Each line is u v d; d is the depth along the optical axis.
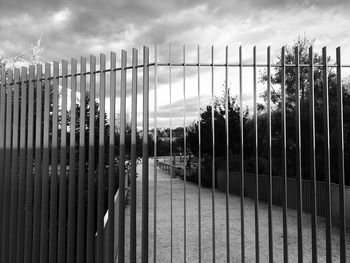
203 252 6.65
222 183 18.03
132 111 3.86
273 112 13.12
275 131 13.31
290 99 12.30
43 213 4.28
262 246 7.11
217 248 6.94
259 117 14.42
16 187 4.55
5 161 4.60
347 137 10.88
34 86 4.71
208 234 8.21
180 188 19.11
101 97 3.99
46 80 4.34
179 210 11.83
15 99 4.58
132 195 3.83
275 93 12.98
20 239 4.43
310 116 3.67
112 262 4.00
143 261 3.75
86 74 4.12
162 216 10.70
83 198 4.07
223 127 17.80
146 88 3.83
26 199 4.41
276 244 7.28
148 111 3.84
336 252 6.66
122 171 3.89
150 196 15.66
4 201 4.57
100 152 3.98
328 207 3.63
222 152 18.23
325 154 3.66
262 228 8.91
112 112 3.95
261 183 14.31
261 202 13.86
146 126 3.83
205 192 17.39
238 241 7.52
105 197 6.79
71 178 4.13
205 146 18.39
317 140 11.55
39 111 4.39
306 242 7.44
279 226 9.14
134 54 3.91
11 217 4.51
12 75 4.71
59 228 4.15
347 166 10.80
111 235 3.99
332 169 10.91
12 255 4.48
